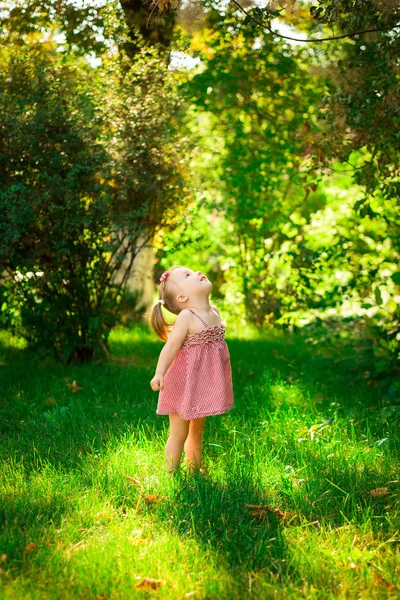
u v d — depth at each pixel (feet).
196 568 9.46
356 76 17.01
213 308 13.70
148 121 22.17
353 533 10.58
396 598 8.74
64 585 8.85
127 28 23.91
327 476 12.66
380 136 17.44
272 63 29.68
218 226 36.35
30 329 23.49
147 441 14.70
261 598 8.64
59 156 20.63
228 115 31.45
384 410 16.85
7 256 20.42
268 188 34.06
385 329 21.45
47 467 13.02
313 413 17.37
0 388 19.60
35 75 20.97
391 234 24.04
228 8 21.39
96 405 17.98
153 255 35.96
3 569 9.19
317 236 30.94
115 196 22.27
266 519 11.02
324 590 8.92
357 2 14.99
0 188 20.57
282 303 34.35
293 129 30.48
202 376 12.95
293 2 15.62
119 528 10.55
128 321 34.60
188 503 11.32
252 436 15.40
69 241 21.93
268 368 23.40
